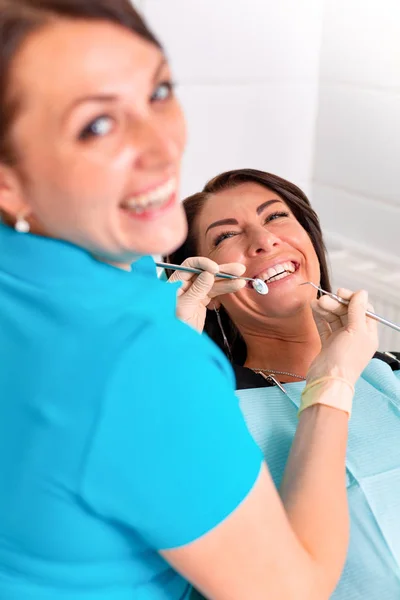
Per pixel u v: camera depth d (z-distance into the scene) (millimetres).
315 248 1344
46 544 563
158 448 534
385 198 1961
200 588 612
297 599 619
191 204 1337
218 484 561
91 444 519
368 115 1937
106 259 595
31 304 551
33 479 538
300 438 796
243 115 1960
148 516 555
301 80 2035
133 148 508
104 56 483
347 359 893
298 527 683
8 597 596
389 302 1896
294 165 2148
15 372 542
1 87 475
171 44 1738
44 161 497
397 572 876
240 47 1866
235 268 1090
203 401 553
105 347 526
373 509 926
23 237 555
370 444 1018
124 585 627
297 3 1923
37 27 463
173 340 554
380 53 1840
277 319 1230
